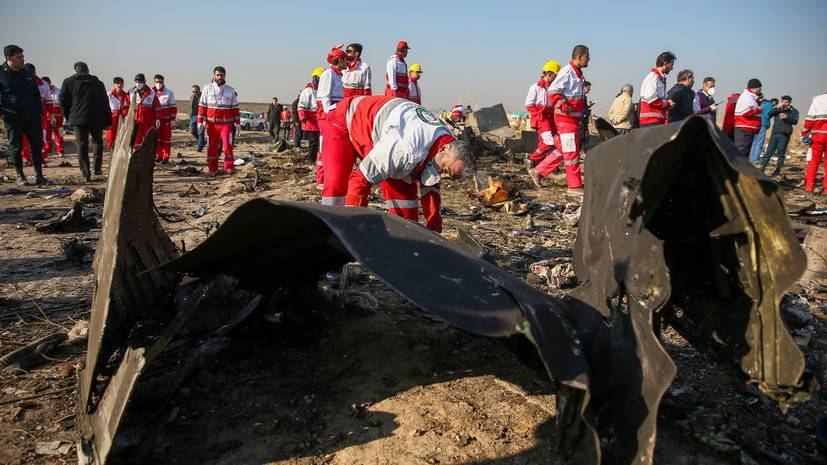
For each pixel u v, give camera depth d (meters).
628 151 2.13
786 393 1.94
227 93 11.86
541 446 2.42
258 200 2.05
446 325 3.66
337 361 3.15
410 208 4.25
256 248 2.64
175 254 3.49
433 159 3.64
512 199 7.82
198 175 12.12
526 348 2.56
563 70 8.57
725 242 2.09
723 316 2.21
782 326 1.92
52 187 9.87
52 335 3.31
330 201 4.20
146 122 13.58
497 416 2.64
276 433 2.51
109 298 2.30
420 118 3.63
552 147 10.05
